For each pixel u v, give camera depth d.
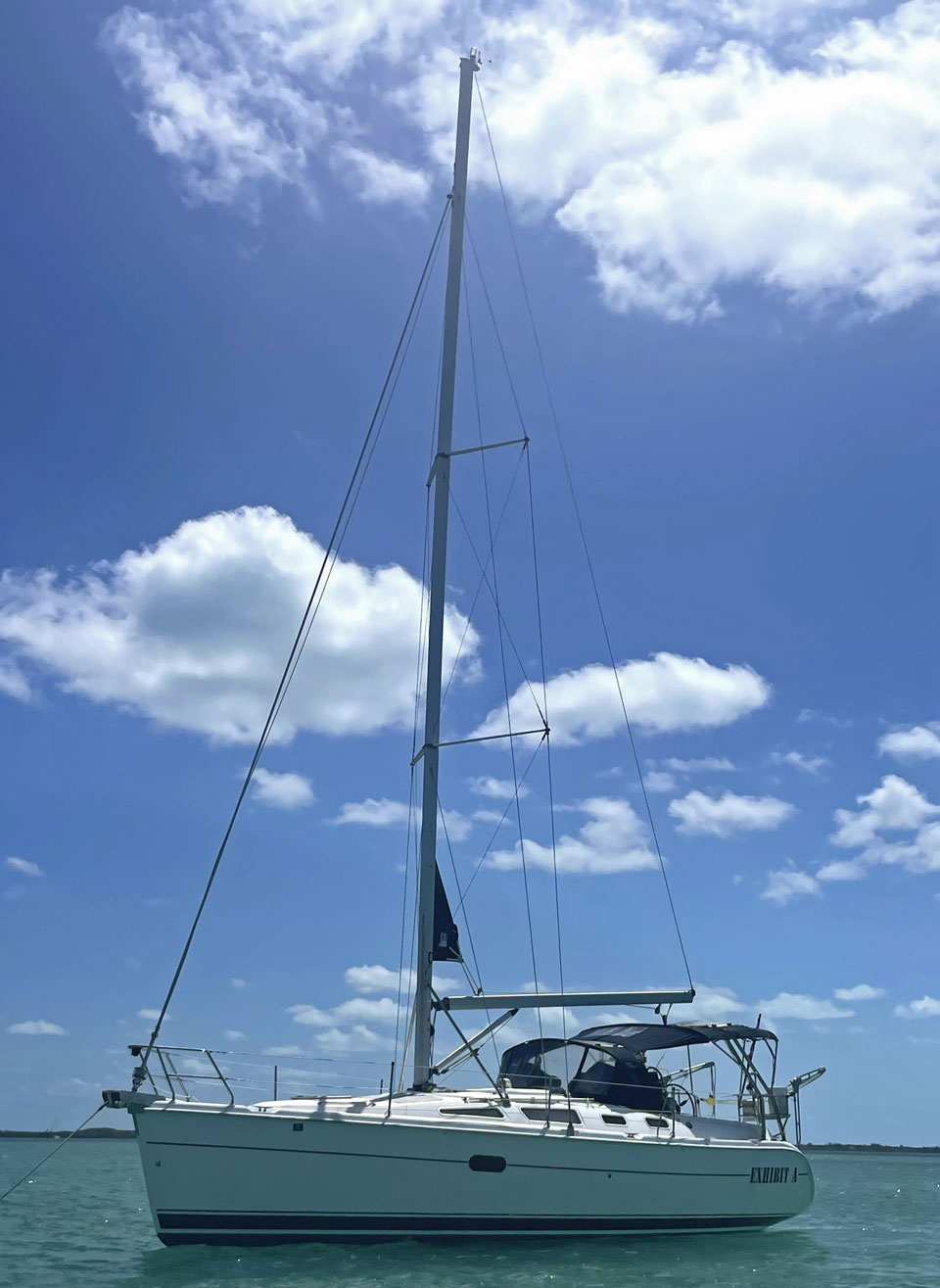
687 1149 14.41
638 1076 15.57
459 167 17.17
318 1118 12.12
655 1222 14.04
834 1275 13.41
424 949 14.55
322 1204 12.04
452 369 16.48
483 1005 14.97
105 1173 41.06
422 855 14.89
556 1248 13.38
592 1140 13.56
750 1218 15.02
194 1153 11.65
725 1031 16.19
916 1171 86.06
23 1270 12.39
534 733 16.30
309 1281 11.16
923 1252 16.36
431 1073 14.39
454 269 16.72
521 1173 13.02
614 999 15.54
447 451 16.22
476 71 17.89
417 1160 12.45
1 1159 59.03
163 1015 12.23
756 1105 16.44
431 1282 11.35
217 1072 12.20
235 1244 11.92
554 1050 15.76
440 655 15.45
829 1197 35.62
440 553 15.76
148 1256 12.08
